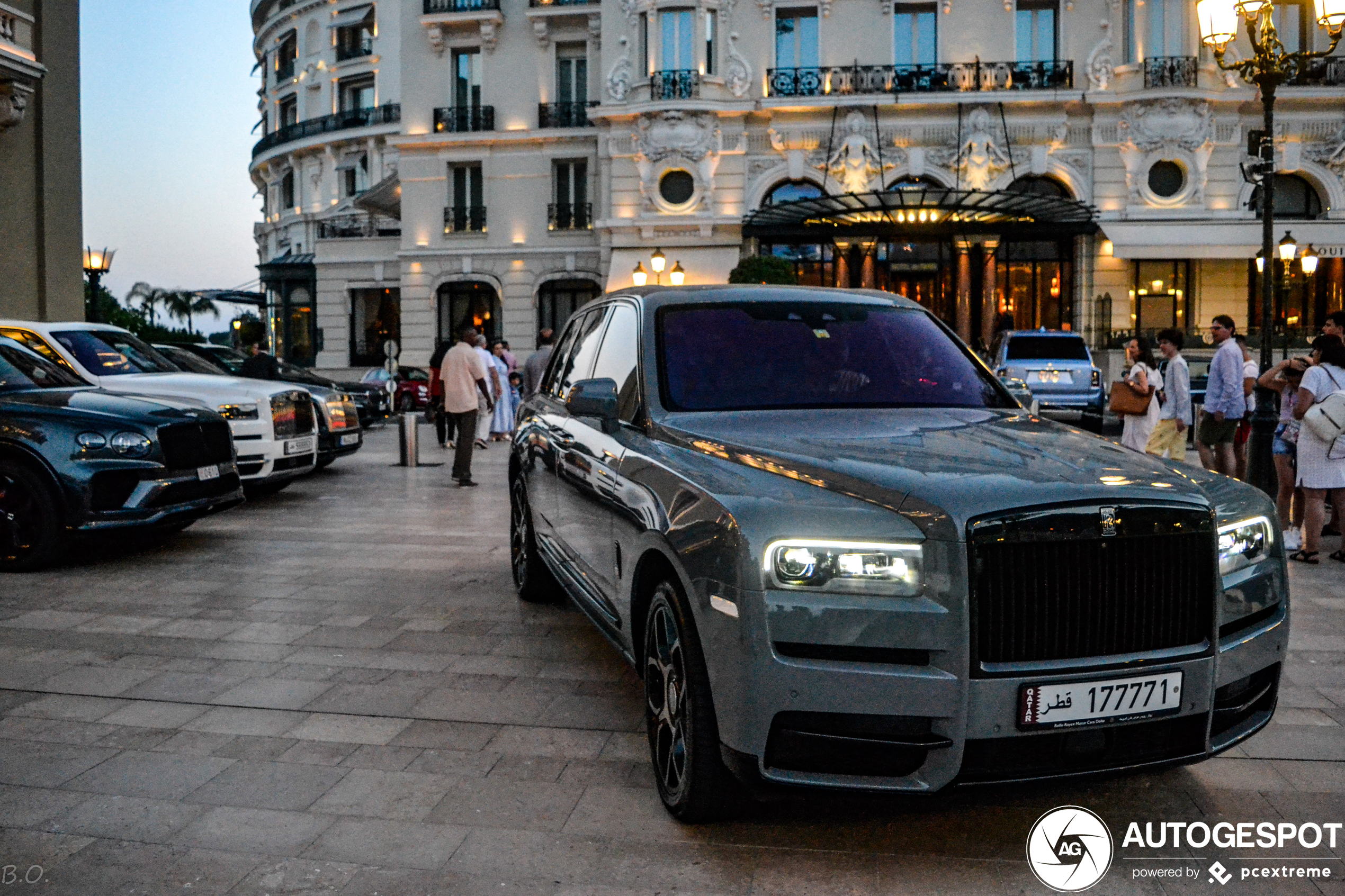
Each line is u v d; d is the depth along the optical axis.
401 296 35.75
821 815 3.57
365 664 5.29
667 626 3.60
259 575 7.44
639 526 3.79
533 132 33.66
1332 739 4.28
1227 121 29.11
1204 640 3.19
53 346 10.16
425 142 34.44
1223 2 11.48
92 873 3.18
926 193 26.70
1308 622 6.12
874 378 4.57
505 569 7.68
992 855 3.31
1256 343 28.95
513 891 3.08
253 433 10.55
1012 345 21.17
